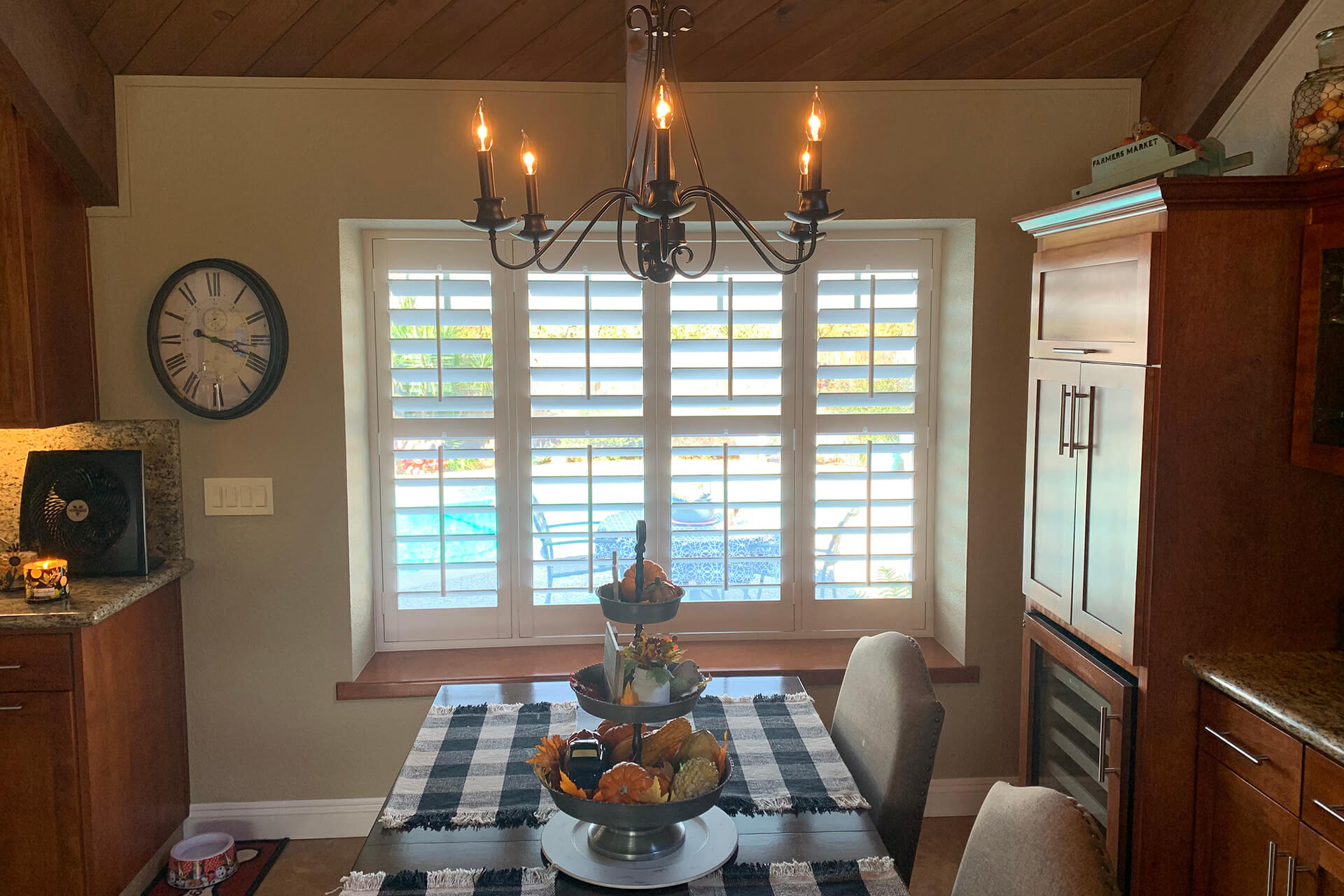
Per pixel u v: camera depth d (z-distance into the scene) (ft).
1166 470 6.42
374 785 9.48
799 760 5.98
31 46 7.54
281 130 8.87
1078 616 7.38
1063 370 7.59
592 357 9.92
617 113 9.07
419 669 9.58
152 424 9.06
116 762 8.02
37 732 7.50
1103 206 6.84
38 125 7.98
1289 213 6.25
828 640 10.37
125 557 8.49
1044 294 7.97
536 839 5.03
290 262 8.97
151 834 8.65
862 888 4.57
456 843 4.98
